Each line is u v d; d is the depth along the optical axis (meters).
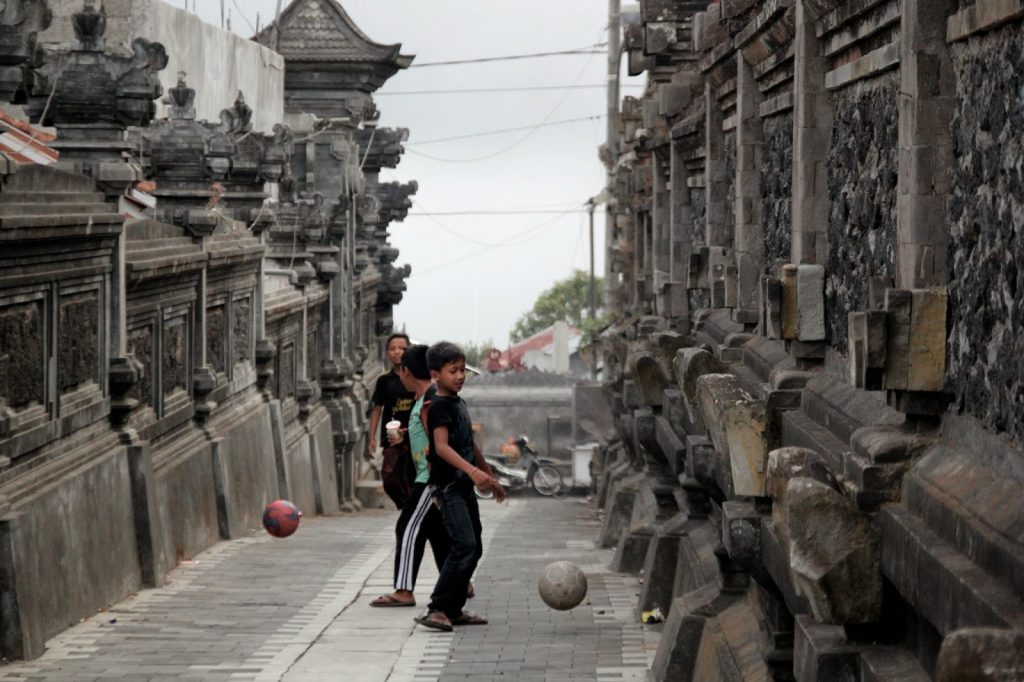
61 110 18.47
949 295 8.76
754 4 16.84
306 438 34.44
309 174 41.72
